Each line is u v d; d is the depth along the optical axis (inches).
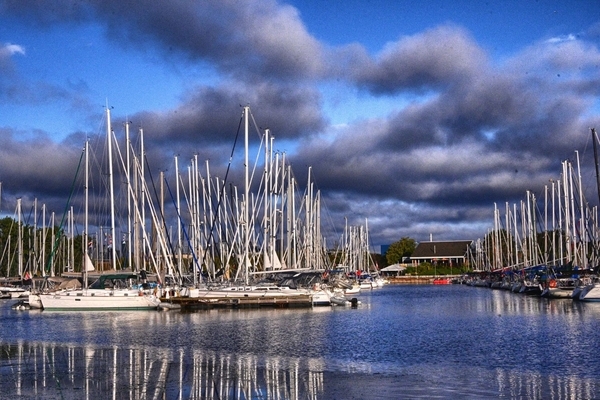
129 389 1130.0
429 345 1679.4
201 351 1593.3
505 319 2380.7
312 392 1099.9
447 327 2133.4
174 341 1792.6
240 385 1159.6
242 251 3331.7
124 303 2876.5
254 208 3265.3
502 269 5615.2
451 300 3791.8
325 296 3221.0
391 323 2292.1
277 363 1402.6
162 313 2765.7
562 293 3491.6
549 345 1633.9
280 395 1080.2
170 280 3358.8
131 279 2974.9
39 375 1272.1
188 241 3474.4
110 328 2160.4
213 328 2124.8
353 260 6451.8
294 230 3752.5
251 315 2652.6
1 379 1235.9
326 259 4869.6
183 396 1077.1
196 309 2918.3
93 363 1413.6
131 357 1496.1
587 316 2388.0
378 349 1612.9
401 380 1200.2
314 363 1401.3
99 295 2883.9
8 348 1678.2
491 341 1738.4
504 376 1232.8
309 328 2119.8
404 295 4584.2
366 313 2775.6
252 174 3193.9
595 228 3585.1
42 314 2778.1
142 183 3235.7
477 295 4367.6
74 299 2896.2
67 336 1943.9
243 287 3019.2
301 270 3235.7
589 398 1047.6
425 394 1078.4
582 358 1425.9
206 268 3457.2
